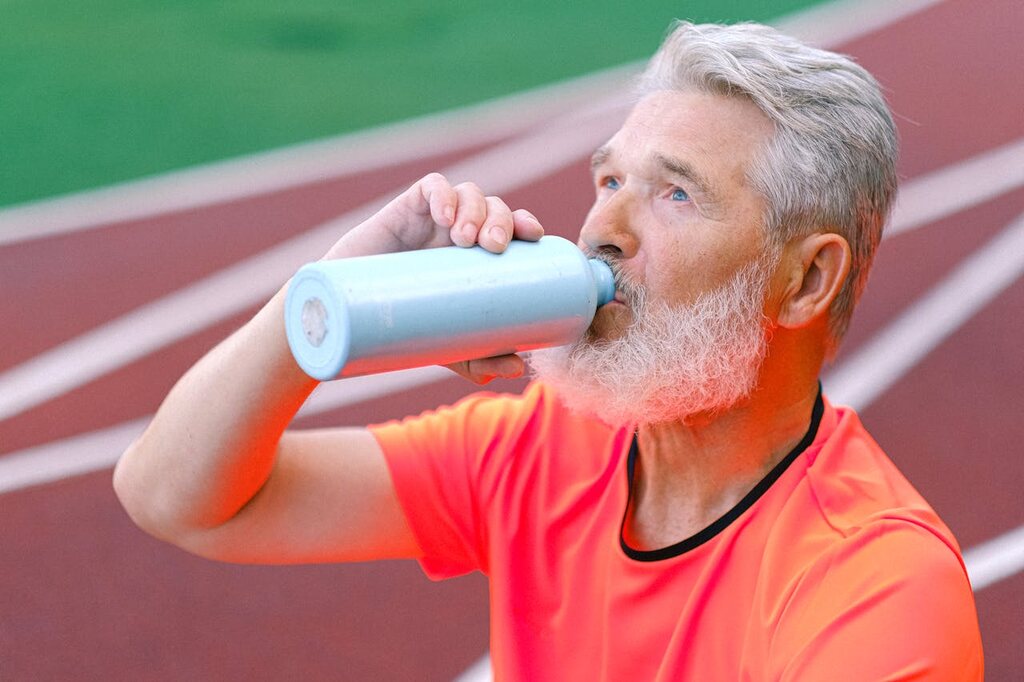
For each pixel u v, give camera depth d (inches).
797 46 79.0
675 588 78.2
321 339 66.3
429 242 79.4
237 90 368.2
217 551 88.7
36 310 278.5
